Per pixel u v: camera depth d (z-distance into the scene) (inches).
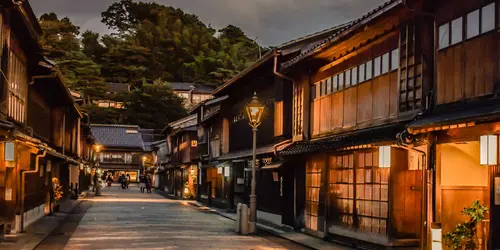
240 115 1290.6
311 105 816.3
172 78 4315.9
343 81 705.6
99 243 684.7
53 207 1144.2
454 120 382.6
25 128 794.8
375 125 605.9
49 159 1056.8
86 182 2498.8
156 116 3533.5
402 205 561.0
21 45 759.7
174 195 2333.9
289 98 914.7
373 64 619.8
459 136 427.5
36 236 721.6
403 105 540.1
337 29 879.7
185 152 2150.6
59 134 1250.0
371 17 535.2
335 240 692.1
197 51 4493.1
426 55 503.2
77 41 3823.8
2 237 651.5
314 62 763.4
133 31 4746.6
